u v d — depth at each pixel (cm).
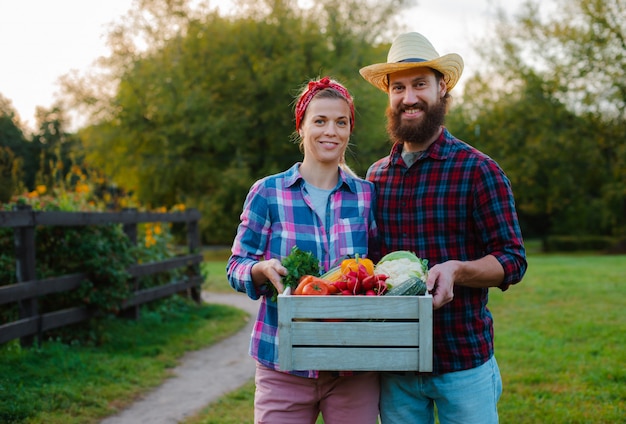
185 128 2538
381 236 289
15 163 916
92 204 923
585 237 3136
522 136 2758
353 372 268
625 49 2566
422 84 279
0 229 663
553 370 571
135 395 531
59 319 630
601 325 754
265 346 270
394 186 286
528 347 660
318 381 266
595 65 2594
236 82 2738
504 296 1002
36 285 601
